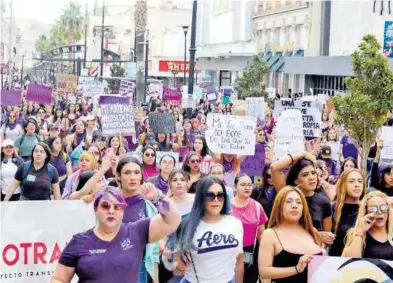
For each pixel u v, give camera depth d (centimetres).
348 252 720
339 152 1692
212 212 705
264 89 4322
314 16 4844
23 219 778
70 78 3022
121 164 745
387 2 3538
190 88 2902
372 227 729
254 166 1316
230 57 6888
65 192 1038
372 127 1711
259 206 902
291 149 1346
